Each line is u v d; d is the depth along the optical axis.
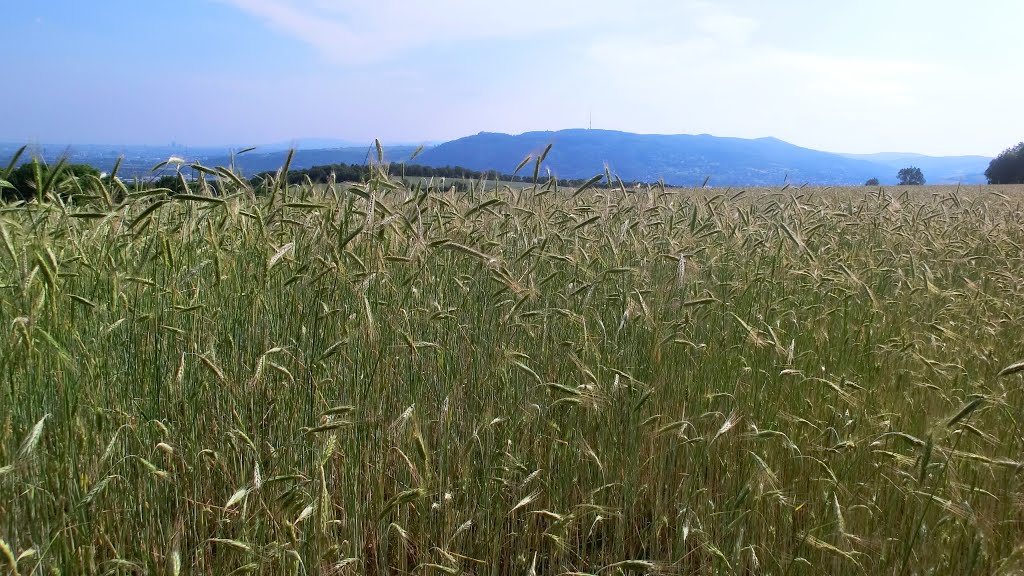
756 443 4.47
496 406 4.41
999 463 3.56
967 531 3.53
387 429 3.95
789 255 6.89
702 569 3.78
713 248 6.81
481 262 4.96
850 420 4.34
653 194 7.43
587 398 4.05
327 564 3.48
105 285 3.99
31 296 3.14
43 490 2.98
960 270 8.12
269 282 4.50
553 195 7.72
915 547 3.68
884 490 4.04
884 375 5.33
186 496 3.53
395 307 4.50
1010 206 13.01
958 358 5.66
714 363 5.05
